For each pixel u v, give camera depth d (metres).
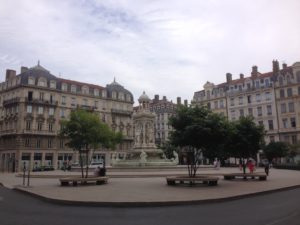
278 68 77.38
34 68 74.75
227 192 17.92
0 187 25.69
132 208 13.80
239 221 10.71
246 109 80.06
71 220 11.27
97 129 27.55
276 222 10.45
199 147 23.47
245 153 29.25
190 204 14.65
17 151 67.62
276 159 68.25
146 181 26.31
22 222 10.98
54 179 31.73
